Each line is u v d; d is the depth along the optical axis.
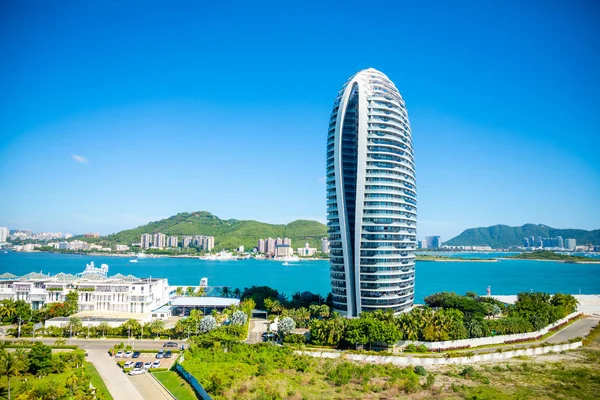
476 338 185.38
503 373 150.75
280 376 139.50
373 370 148.25
